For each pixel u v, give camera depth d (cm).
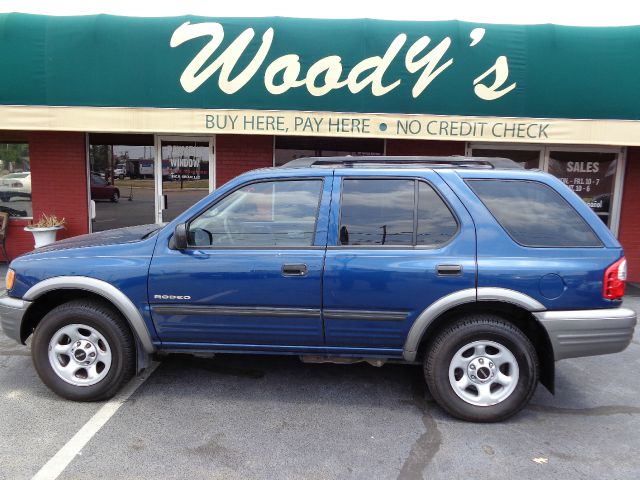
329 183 357
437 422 349
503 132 657
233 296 347
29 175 841
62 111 663
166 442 318
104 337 361
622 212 804
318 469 292
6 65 658
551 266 329
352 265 338
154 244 359
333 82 655
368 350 353
